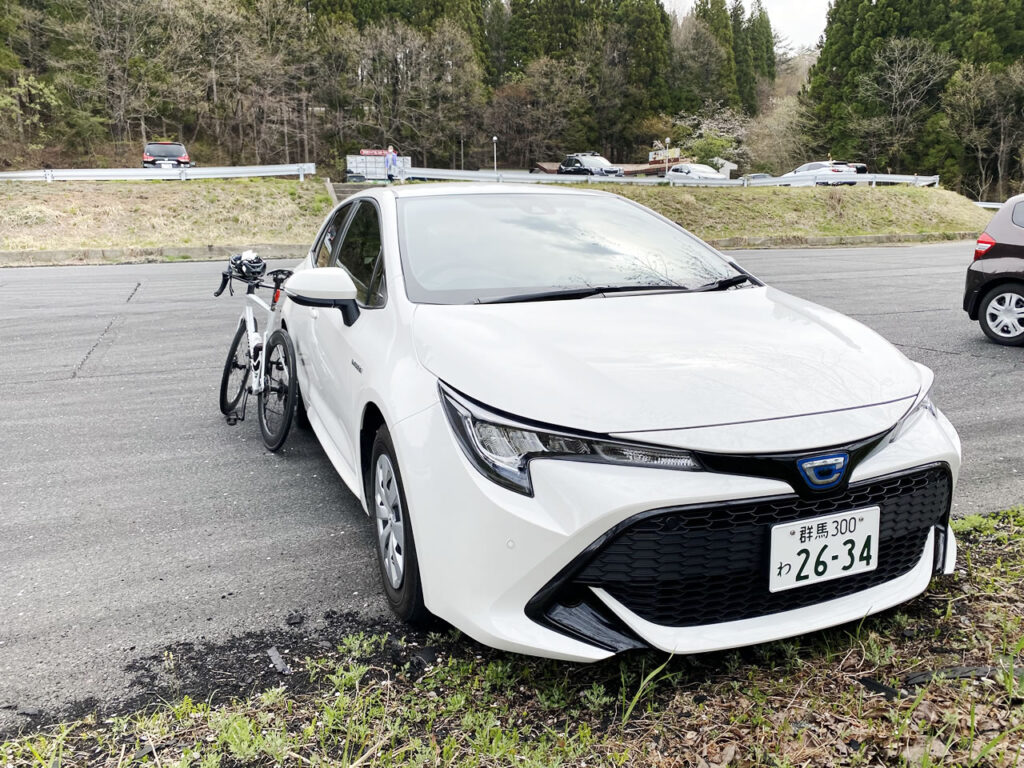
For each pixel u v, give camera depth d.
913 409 2.11
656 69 65.50
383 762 1.75
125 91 47.66
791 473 1.84
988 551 2.69
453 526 1.97
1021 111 46.59
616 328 2.34
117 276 12.31
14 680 2.15
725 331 2.37
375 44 53.66
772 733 1.82
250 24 51.19
